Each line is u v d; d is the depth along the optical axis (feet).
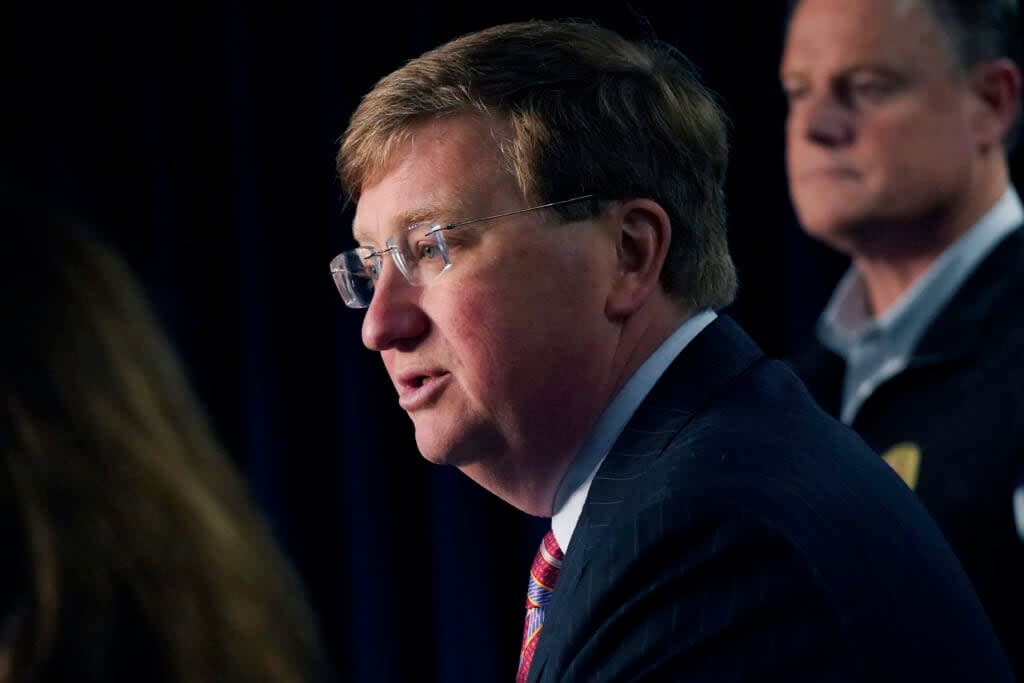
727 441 9.84
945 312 15.85
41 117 28.99
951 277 16.08
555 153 10.67
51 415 4.88
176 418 5.19
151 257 28.76
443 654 26.22
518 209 10.64
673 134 11.23
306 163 27.89
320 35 27.17
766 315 24.30
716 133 11.70
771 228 24.18
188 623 4.92
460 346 10.67
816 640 8.92
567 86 10.87
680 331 11.15
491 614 26.23
